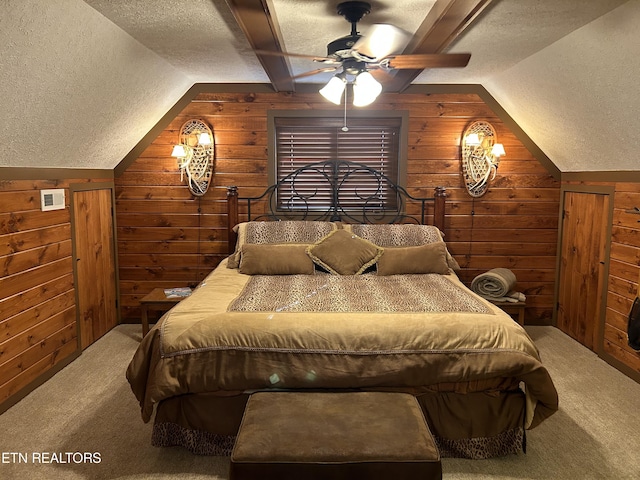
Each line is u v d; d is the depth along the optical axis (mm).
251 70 3949
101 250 4312
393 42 2328
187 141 4496
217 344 2436
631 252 3523
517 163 4555
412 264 3754
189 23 2748
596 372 3592
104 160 4211
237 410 2459
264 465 1822
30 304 3219
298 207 4680
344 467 1822
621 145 3430
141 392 2533
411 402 2238
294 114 4504
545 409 2432
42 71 2568
